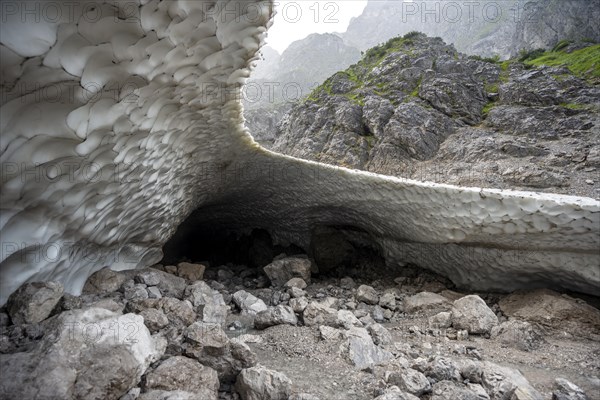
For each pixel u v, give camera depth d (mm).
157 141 4707
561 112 23188
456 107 26578
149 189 5211
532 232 5523
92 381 2648
